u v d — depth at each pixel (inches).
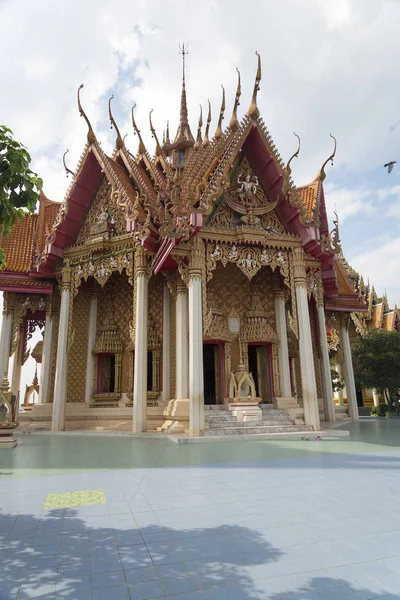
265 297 820.0
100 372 812.6
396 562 143.1
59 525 185.6
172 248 593.9
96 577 133.6
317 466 324.8
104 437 611.2
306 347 623.5
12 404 523.5
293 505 213.2
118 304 834.2
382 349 1222.3
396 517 192.4
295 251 665.6
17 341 868.0
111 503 221.6
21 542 164.9
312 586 126.1
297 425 601.9
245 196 663.1
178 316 699.4
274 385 770.8
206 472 304.7
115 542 164.1
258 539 165.3
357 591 122.8
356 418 995.9
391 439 529.0
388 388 1235.9
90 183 775.1
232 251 636.1
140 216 681.6
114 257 728.3
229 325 781.3
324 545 158.6
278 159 658.8
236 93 695.1
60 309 772.0
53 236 754.8
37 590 125.2
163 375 748.6
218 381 772.6
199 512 203.0
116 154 794.8
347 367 1014.4
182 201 619.5
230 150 627.5
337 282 921.5
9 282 808.3
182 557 148.6
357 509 205.8
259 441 518.6
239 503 218.1
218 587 126.0
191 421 549.3
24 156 212.4
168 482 271.9
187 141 1042.1
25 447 486.6
